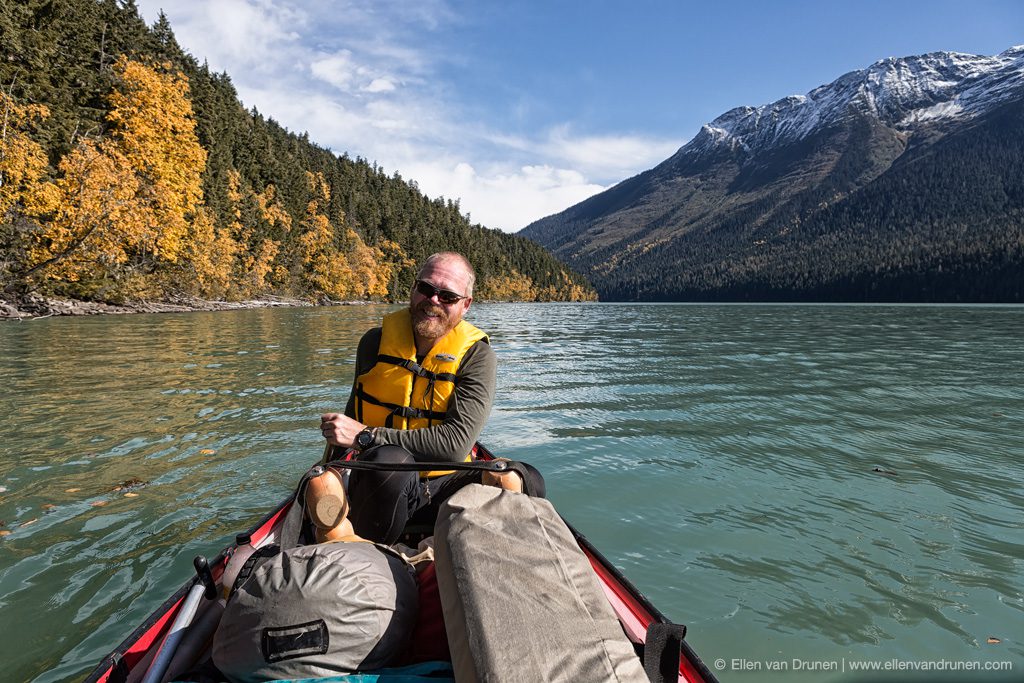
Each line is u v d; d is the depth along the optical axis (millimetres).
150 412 7332
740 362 13695
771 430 7000
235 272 51406
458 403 2951
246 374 10445
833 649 2805
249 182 70312
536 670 1452
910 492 4887
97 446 5859
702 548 3861
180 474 5059
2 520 4109
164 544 3760
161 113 34719
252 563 2033
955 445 6320
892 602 3225
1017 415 7875
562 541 1907
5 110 25062
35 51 28141
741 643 2854
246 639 1654
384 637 1740
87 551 3652
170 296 39125
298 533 2588
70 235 26172
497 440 6531
